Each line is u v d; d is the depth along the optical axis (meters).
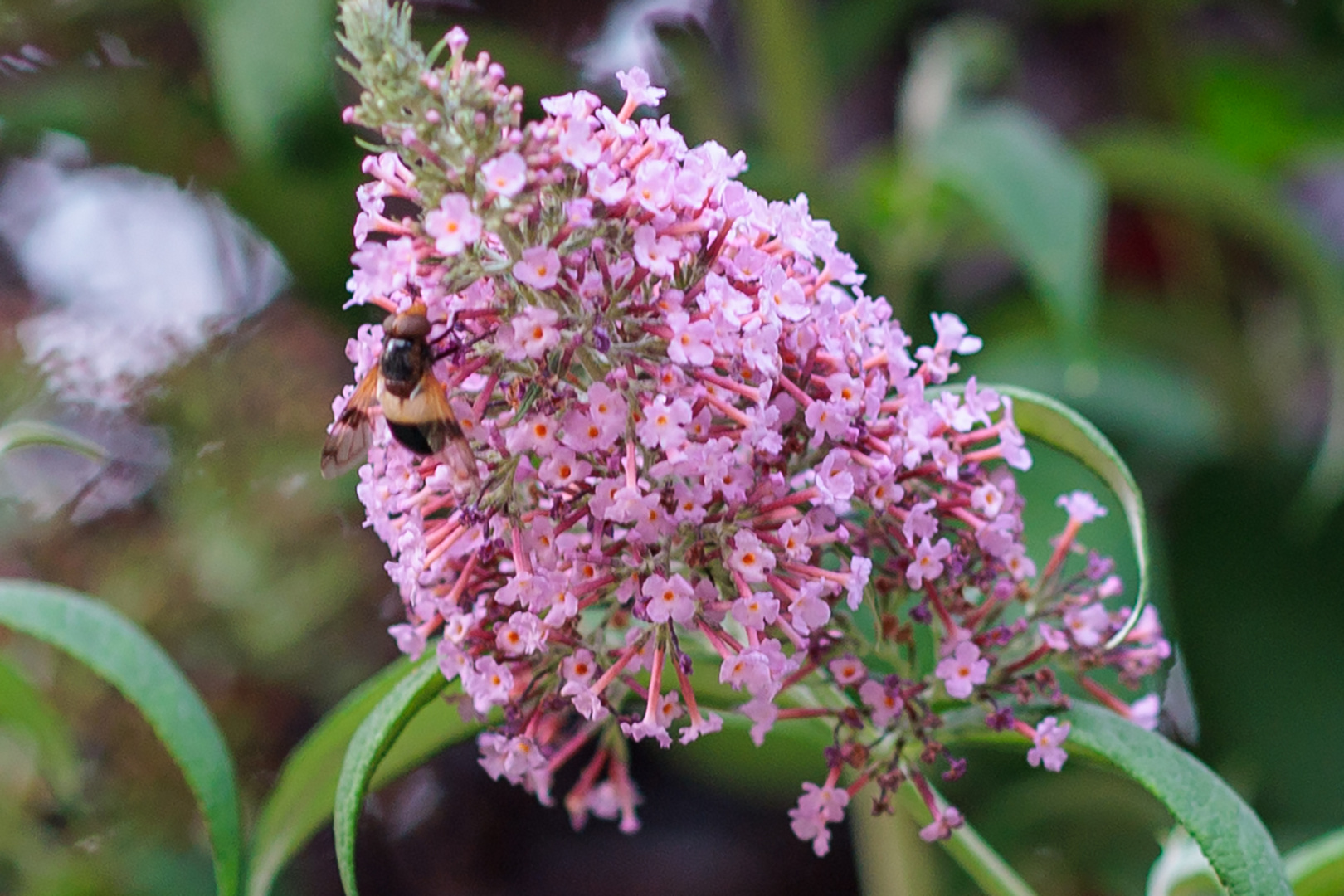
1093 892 0.71
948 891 0.66
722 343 0.50
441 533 0.51
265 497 0.69
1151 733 0.52
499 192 0.49
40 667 0.64
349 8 0.50
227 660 0.69
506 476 0.51
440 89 0.50
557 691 0.52
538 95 0.73
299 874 0.73
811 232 0.52
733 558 0.50
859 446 0.51
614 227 0.50
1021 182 0.62
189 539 0.68
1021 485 0.62
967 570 0.52
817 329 0.51
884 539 0.52
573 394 0.50
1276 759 0.71
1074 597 0.53
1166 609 0.62
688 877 0.74
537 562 0.51
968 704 0.53
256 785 0.69
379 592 0.71
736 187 0.50
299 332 0.73
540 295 0.50
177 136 0.72
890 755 0.52
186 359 0.68
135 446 0.70
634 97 0.51
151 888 0.65
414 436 0.51
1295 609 0.73
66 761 0.60
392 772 0.56
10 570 0.67
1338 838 0.54
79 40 0.71
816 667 0.52
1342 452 0.68
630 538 0.50
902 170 0.66
